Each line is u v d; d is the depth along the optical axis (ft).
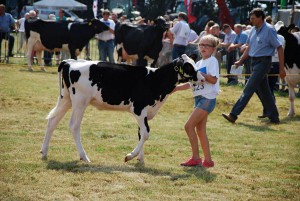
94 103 29.99
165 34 77.51
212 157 32.27
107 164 29.17
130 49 70.03
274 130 41.96
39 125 39.17
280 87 68.28
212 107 29.30
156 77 29.48
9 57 86.07
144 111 29.53
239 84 67.92
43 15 128.26
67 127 38.70
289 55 48.49
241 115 48.47
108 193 24.08
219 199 24.07
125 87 29.37
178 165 29.84
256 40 43.34
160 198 23.75
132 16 128.88
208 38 28.99
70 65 29.66
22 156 29.94
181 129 40.55
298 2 104.88
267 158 32.60
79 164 28.78
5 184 24.71
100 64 29.53
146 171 28.12
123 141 35.37
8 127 38.01
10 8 142.61
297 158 32.81
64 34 73.46
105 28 74.59
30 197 23.09
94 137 36.19
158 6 127.85
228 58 67.41
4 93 52.75
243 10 115.85
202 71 29.04
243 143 36.68
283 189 26.03
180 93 58.80
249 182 27.02
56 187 24.64
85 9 129.90
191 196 24.29
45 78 66.03
